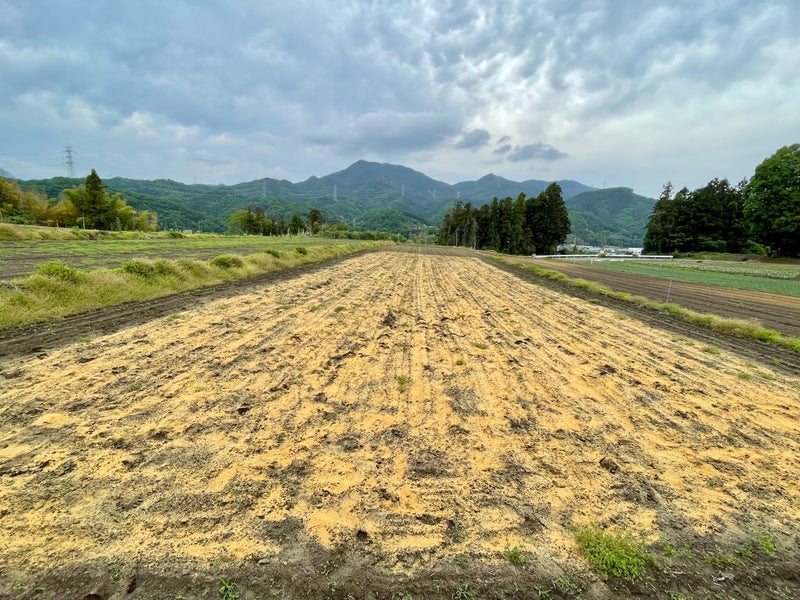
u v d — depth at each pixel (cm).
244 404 467
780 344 861
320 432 414
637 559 266
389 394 523
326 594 231
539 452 397
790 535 297
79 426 396
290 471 342
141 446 368
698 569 262
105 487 307
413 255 3872
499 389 560
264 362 611
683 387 589
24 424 394
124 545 255
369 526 285
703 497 338
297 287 1371
